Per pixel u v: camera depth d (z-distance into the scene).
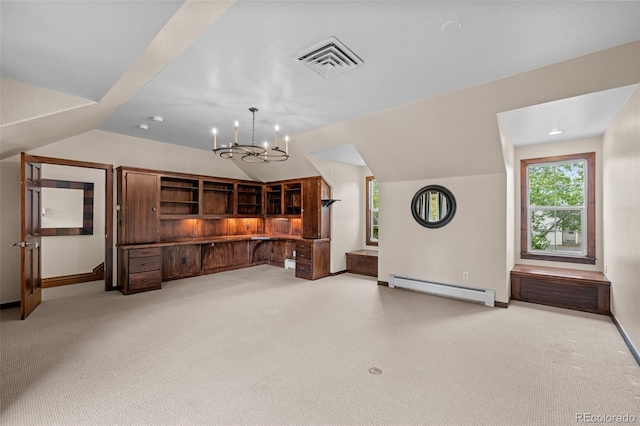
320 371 2.50
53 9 1.66
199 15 1.75
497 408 2.03
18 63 2.35
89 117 3.75
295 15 1.98
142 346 2.93
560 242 4.92
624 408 2.03
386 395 2.17
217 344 2.99
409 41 2.30
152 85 3.13
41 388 2.22
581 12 1.97
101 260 6.13
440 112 3.69
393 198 5.39
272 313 3.92
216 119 4.27
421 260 5.04
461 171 4.54
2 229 4.12
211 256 6.58
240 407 2.03
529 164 5.12
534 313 3.97
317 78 2.94
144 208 5.14
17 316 3.77
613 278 3.73
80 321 3.60
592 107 3.34
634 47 2.37
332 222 6.34
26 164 3.73
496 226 4.32
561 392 2.21
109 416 1.93
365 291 5.05
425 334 3.27
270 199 7.57
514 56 2.53
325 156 5.97
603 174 4.36
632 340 2.87
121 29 1.89
